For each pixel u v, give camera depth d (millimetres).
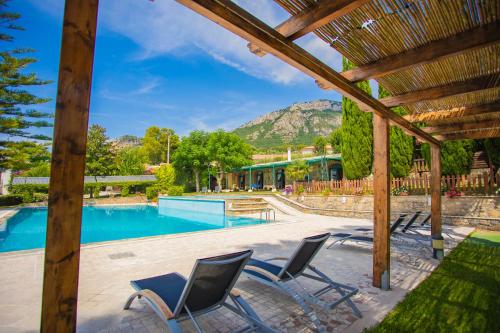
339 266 5121
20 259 5512
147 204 25312
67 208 1412
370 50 3096
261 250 6418
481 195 10445
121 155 36219
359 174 16516
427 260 5500
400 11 2504
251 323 2648
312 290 3898
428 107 5137
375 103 3883
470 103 4898
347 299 3146
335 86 3154
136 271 4781
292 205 16812
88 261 5402
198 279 2344
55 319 1377
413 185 12633
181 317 2443
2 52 16531
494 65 3494
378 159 4113
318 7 2268
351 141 16703
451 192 10547
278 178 30609
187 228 12477
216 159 33469
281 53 2416
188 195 29344
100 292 3838
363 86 15969
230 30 2133
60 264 1391
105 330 2818
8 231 11453
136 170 36188
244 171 35844
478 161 13492
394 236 7277
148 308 3324
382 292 3838
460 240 7395
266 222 12398
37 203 23031
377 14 2537
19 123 17859
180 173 35812
